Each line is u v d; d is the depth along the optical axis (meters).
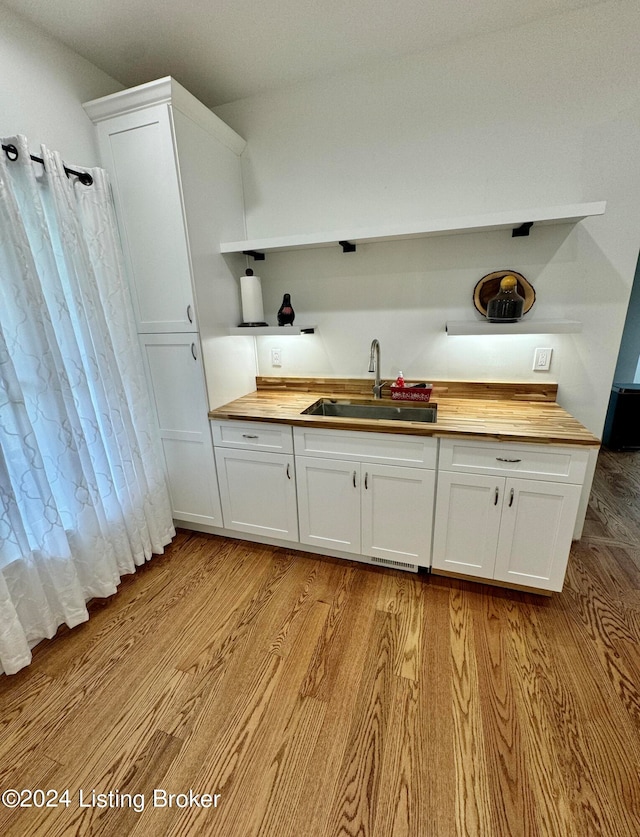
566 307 1.98
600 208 1.55
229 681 1.47
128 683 1.48
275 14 1.60
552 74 1.75
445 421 1.80
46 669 1.55
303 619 1.76
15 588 1.55
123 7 1.53
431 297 2.15
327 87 2.05
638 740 1.23
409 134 1.99
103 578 1.85
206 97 2.18
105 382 1.87
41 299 1.53
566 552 1.68
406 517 1.90
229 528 2.32
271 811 1.08
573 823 1.04
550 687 1.41
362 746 1.23
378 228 1.84
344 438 1.88
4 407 1.46
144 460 2.17
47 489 1.59
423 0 1.56
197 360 2.03
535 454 1.61
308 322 2.41
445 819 1.05
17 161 1.47
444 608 1.79
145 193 1.86
